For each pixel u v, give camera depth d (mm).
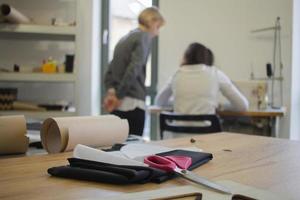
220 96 3018
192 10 3938
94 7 3707
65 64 3037
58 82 3248
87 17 3561
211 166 805
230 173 739
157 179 652
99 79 3902
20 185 624
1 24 2854
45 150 1021
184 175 677
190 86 2643
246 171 759
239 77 3830
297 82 3646
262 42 3711
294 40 3574
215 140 1181
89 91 3598
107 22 3951
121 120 1118
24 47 3391
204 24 3920
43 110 2986
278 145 1090
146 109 2961
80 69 3404
